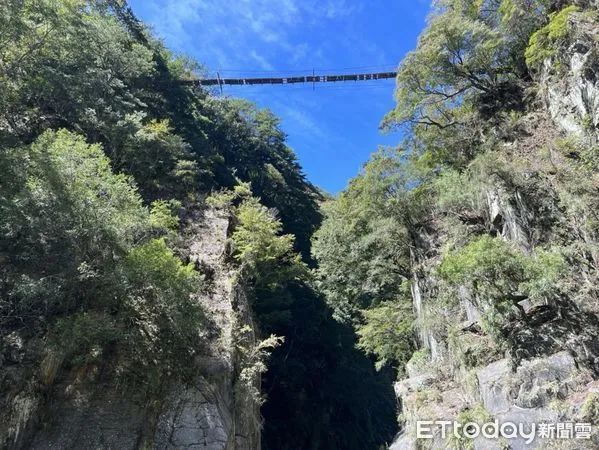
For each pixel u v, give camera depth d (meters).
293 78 42.62
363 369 38.16
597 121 12.21
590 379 8.67
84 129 22.42
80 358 12.16
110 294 12.98
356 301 29.08
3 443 10.83
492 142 15.90
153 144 25.53
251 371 16.50
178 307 14.26
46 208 12.20
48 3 16.45
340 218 24.52
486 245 10.54
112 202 14.23
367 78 41.84
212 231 23.89
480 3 19.27
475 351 11.49
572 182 11.20
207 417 13.58
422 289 17.19
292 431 30.58
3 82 16.20
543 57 15.68
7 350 11.99
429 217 18.52
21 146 13.66
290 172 50.97
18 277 11.33
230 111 49.62
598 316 9.28
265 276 25.22
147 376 13.44
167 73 39.56
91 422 12.14
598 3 14.23
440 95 19.64
